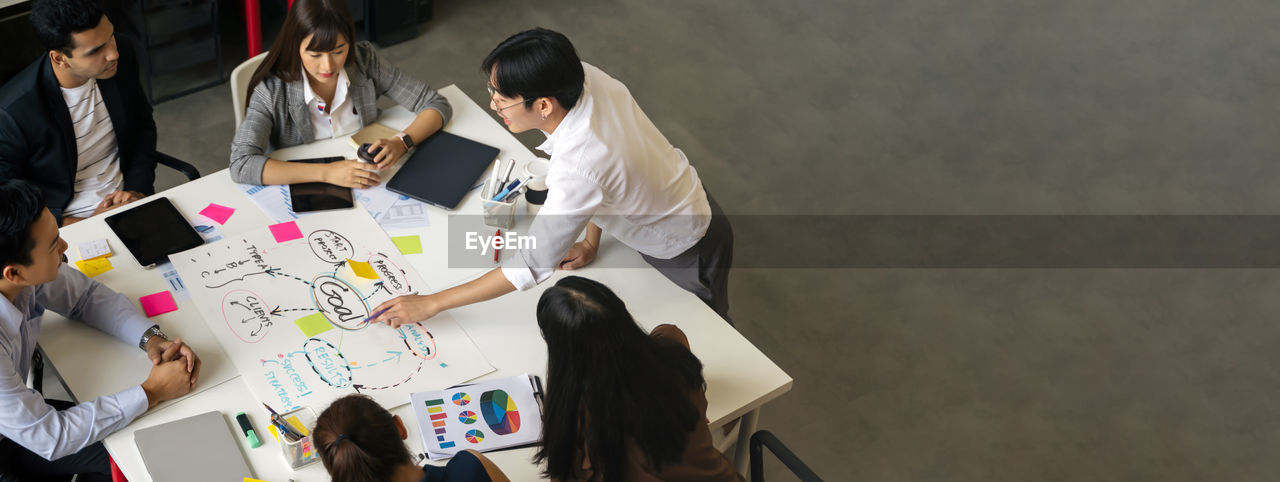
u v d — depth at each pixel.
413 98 2.63
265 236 2.23
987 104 4.38
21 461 2.12
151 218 2.25
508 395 1.96
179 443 1.82
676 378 1.65
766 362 2.09
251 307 2.07
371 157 2.42
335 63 2.40
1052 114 4.35
